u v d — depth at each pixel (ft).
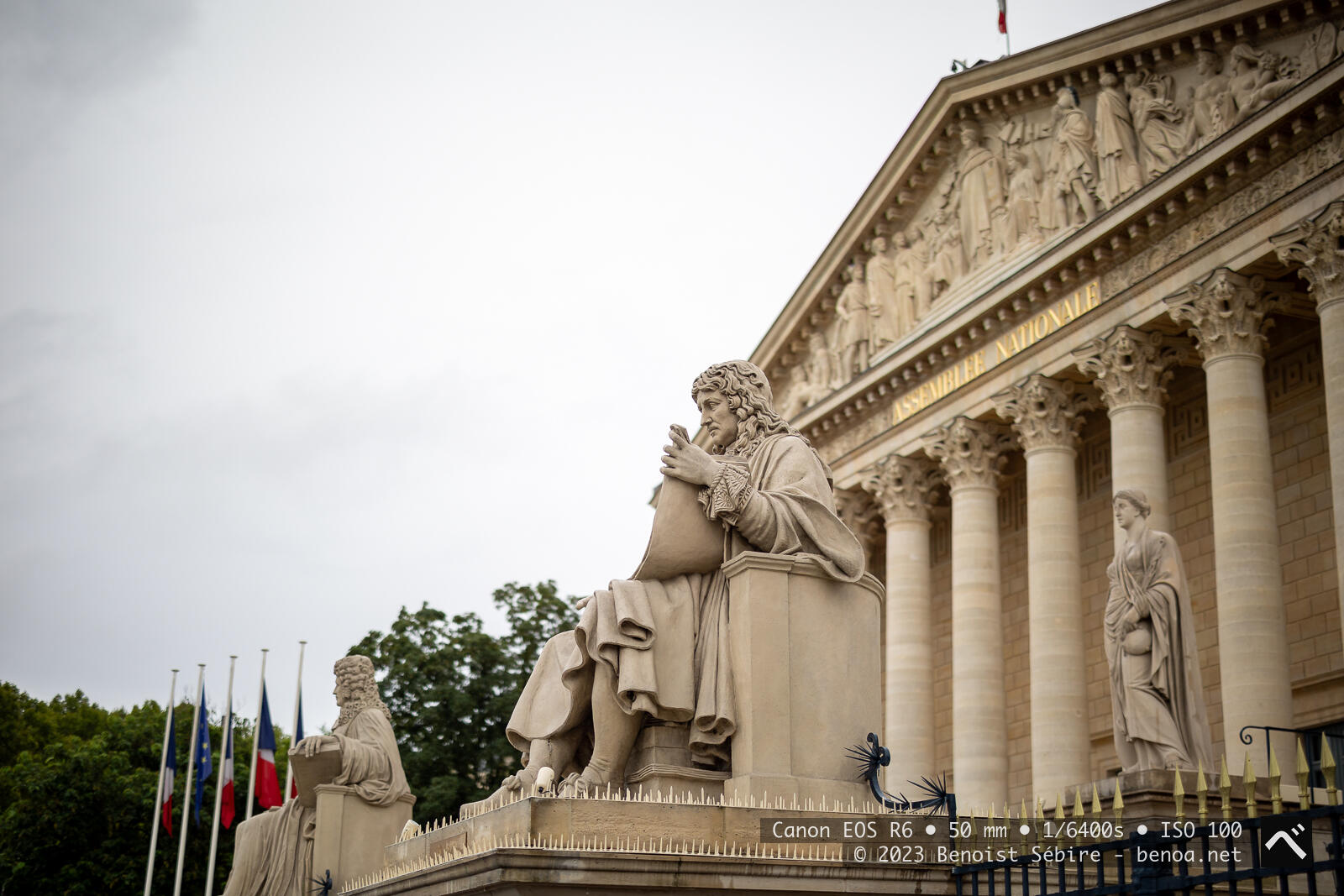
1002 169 146.10
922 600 149.79
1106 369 126.72
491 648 164.45
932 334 147.13
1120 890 23.93
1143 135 128.47
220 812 149.59
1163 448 125.29
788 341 175.11
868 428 159.84
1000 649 139.03
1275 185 112.88
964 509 142.92
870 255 165.17
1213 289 116.16
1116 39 130.41
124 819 165.89
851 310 164.35
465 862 26.43
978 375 143.02
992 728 135.33
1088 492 153.69
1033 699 127.34
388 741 56.44
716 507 31.48
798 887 26.96
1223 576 109.40
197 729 153.99
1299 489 131.34
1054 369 133.28
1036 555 131.54
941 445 146.30
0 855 162.20
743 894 26.58
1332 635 125.39
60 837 164.04
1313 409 131.13
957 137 151.33
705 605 32.01
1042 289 135.13
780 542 31.60
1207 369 116.88
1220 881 22.40
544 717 34.42
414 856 33.60
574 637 33.60
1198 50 124.77
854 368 163.43
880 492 154.51
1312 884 20.86
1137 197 123.13
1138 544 67.62
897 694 147.02
